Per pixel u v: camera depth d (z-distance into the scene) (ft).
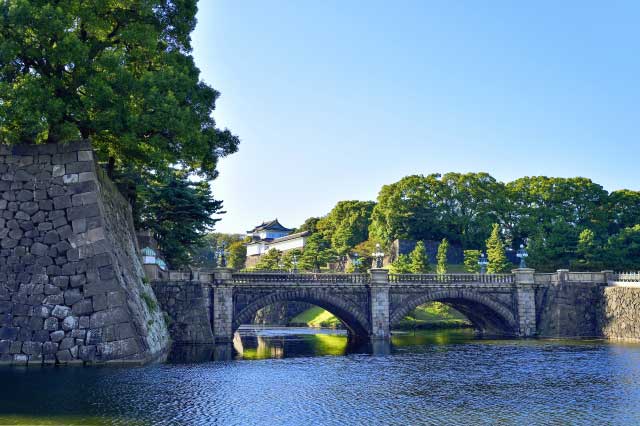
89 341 115.24
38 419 76.23
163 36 150.61
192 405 87.81
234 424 76.89
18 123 117.50
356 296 229.04
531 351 178.60
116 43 137.69
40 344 114.21
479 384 113.80
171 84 133.80
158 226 237.45
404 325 302.04
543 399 97.40
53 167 123.65
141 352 119.44
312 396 99.04
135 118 125.18
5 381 99.09
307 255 426.51
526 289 243.81
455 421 80.28
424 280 237.66
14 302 115.65
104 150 148.66
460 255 427.74
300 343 224.12
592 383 114.83
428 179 441.68
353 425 77.46
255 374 125.90
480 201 435.94
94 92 120.57
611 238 329.52
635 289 214.69
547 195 424.05
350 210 521.24
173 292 195.21
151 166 151.02
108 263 119.14
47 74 124.98
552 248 335.47
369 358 163.22
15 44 115.24
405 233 430.20
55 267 118.11
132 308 126.41
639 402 94.79
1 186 121.70
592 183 424.87
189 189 238.68
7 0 116.37
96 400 88.38
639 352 170.71
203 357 156.97
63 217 120.88
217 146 169.07
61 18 117.80
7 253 118.42
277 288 217.36
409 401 95.14
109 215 135.23
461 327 311.47
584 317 235.81
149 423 75.97
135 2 133.59
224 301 205.77
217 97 164.45
